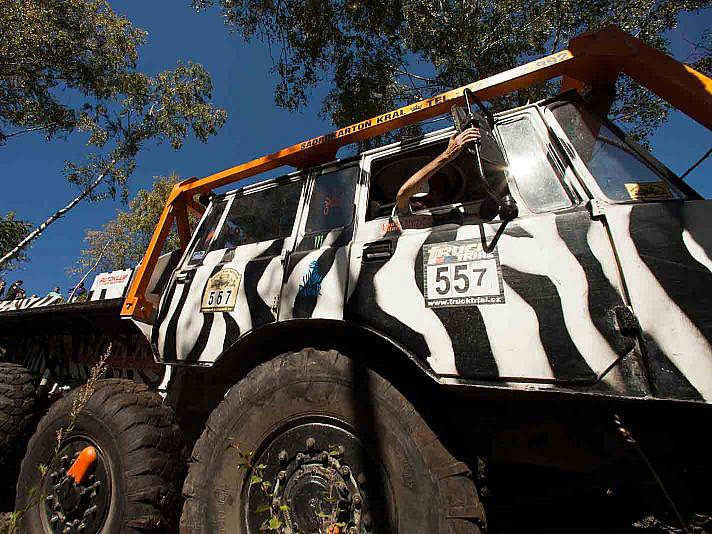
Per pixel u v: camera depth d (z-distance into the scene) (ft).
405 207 7.20
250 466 6.25
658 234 5.09
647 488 6.81
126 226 64.08
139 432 7.83
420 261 6.58
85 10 38.32
